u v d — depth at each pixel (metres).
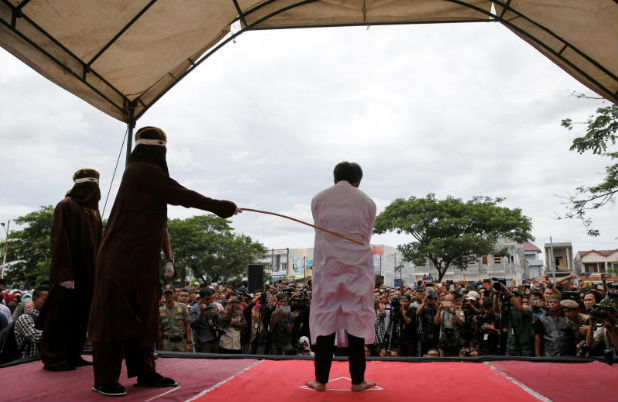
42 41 5.43
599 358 4.86
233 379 3.73
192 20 6.27
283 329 9.81
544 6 6.33
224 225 51.59
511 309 7.71
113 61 6.23
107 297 3.15
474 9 7.05
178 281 49.72
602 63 6.62
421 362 4.83
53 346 4.01
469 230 36.88
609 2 5.70
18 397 3.05
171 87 7.14
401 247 38.75
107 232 3.32
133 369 3.48
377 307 11.27
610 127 11.99
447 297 9.34
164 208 3.52
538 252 77.62
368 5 7.12
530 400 3.03
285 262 77.06
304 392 3.27
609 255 65.44
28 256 46.44
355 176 3.73
